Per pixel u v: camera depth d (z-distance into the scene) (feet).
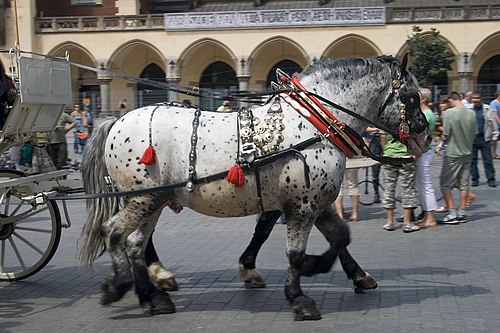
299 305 22.20
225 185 22.25
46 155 33.27
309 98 22.27
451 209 39.50
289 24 130.72
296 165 21.88
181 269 29.84
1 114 24.89
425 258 31.19
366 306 23.68
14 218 27.63
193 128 22.63
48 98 25.46
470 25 125.08
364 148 23.04
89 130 94.17
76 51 142.92
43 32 137.59
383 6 131.13
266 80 140.36
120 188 23.26
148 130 22.71
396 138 23.65
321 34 129.80
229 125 22.50
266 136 21.93
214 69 144.15
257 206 22.54
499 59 132.36
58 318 23.13
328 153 22.18
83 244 23.84
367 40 128.36
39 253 30.99
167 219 42.96
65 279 28.55
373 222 40.86
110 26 136.67
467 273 28.17
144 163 22.48
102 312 23.76
